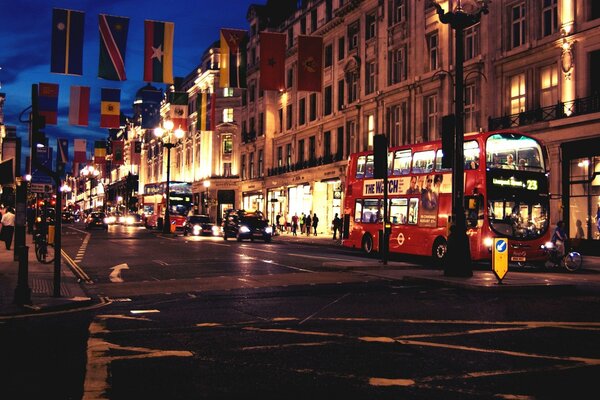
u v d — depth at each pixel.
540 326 9.12
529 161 21.33
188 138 88.88
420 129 38.25
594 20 26.52
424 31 38.41
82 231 56.50
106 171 127.50
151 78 24.05
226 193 75.88
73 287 14.02
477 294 13.23
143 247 31.22
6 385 5.83
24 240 20.33
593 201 26.66
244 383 5.88
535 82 29.67
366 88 45.78
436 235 22.70
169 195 55.75
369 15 45.91
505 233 20.55
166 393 5.52
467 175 21.22
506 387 5.71
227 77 28.27
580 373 6.25
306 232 52.12
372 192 27.58
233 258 23.78
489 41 32.47
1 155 49.41
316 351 7.36
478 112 33.03
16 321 9.74
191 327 9.08
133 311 10.82
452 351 7.33
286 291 13.76
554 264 21.84
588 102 26.69
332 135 51.25
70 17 23.19
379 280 16.12
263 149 66.38
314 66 29.88
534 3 29.88
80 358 7.03
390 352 7.29
